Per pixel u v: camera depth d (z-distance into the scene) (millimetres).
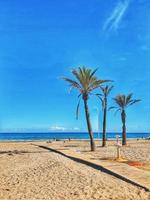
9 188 17047
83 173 21297
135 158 31969
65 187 17062
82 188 16656
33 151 43562
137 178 18125
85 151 42781
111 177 19531
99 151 42719
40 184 18062
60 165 25375
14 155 37031
